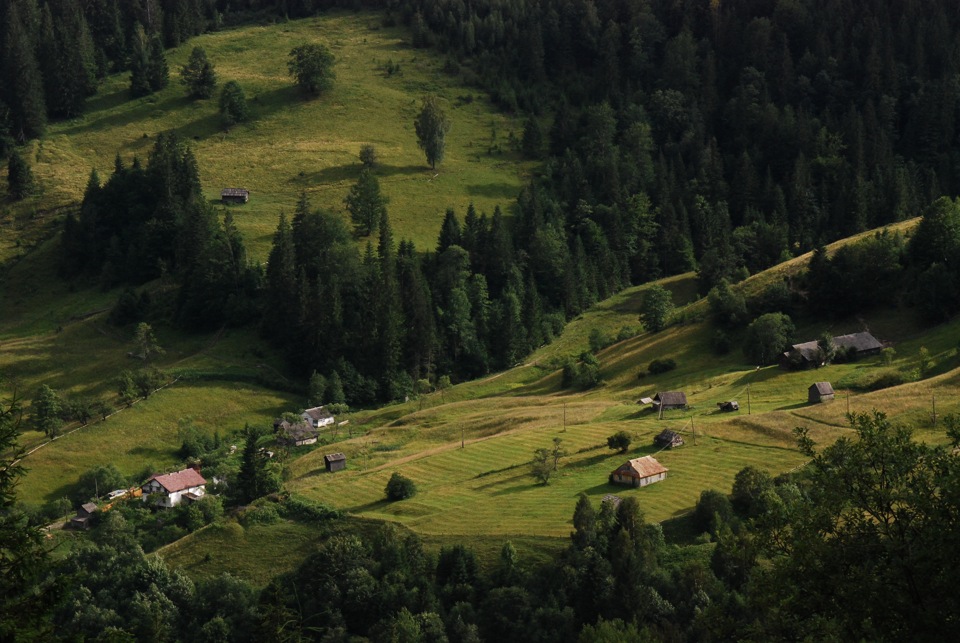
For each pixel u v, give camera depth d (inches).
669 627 3868.1
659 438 6063.0
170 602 4783.5
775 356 7608.3
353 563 4830.2
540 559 4707.2
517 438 6692.9
